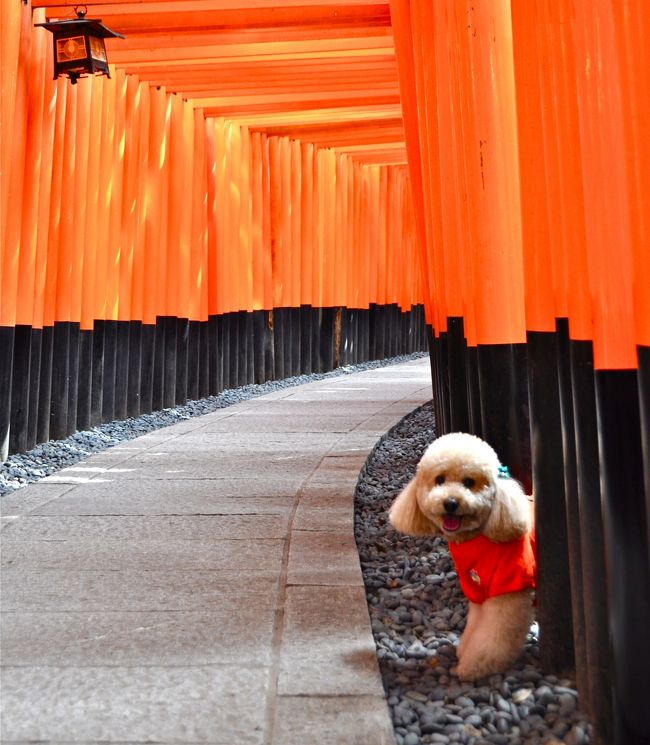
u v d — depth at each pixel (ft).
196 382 40.86
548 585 9.86
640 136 7.15
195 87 37.42
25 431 26.99
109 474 21.81
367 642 10.42
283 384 49.24
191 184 39.81
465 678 9.75
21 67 26.27
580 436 8.50
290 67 36.09
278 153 51.13
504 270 14.37
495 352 14.33
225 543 15.15
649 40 7.02
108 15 28.50
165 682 9.31
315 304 54.75
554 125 9.72
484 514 9.37
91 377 32.63
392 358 67.41
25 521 16.79
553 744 8.18
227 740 7.98
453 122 17.39
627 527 7.57
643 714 7.41
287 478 20.95
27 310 26.91
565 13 8.86
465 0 14.75
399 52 24.73
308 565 13.65
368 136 51.47
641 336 7.27
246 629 10.95
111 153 33.32
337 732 8.07
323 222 55.01
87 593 12.49
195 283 40.83
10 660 10.00
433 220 21.27
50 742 7.97
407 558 15.52
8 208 25.66
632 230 7.34
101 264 32.83
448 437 9.86
